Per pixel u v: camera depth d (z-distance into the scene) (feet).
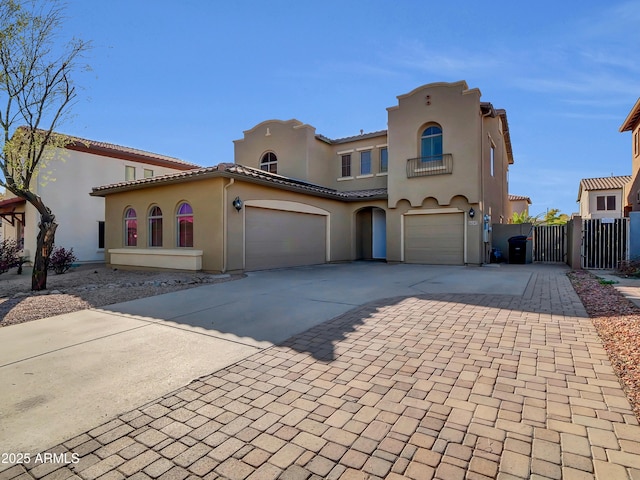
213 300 25.75
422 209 54.80
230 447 8.86
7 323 20.54
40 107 31.60
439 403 10.71
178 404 11.08
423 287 30.48
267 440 9.12
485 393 11.23
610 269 42.68
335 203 59.21
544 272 40.86
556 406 10.34
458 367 13.25
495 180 64.59
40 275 31.53
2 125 30.42
